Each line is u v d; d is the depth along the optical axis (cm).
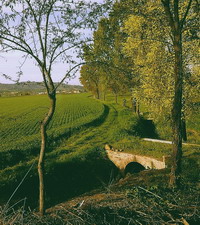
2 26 800
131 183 1353
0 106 8175
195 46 1962
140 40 2194
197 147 2431
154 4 1556
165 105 2200
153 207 667
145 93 2214
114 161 2592
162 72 2188
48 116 894
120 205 677
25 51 820
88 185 2125
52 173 2086
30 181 1945
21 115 5766
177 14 988
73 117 5259
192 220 629
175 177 1001
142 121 4484
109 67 895
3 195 1773
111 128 4081
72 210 688
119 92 4641
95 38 889
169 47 2025
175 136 1021
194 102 2203
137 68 2242
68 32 852
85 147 2897
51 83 862
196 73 2120
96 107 6850
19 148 2770
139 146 2706
